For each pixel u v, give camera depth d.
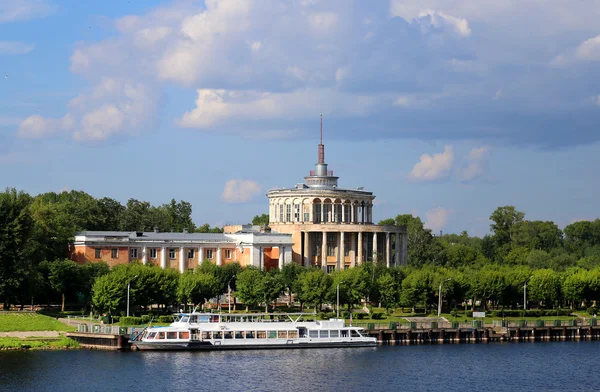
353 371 175.25
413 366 183.38
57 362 173.25
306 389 158.62
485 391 162.62
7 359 174.25
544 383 170.62
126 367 171.38
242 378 165.25
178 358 183.00
